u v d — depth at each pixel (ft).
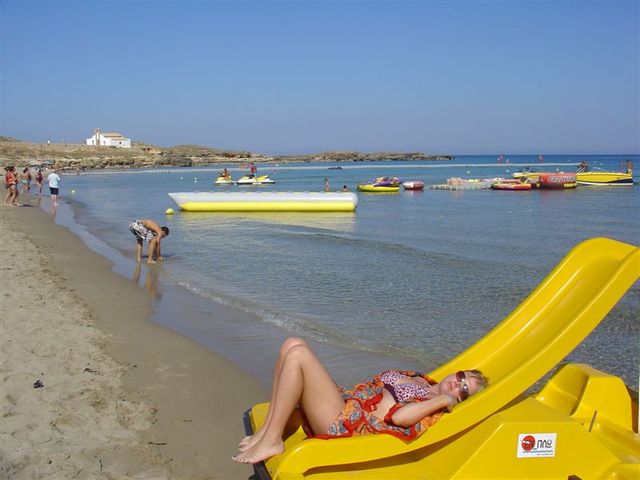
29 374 20.85
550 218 80.79
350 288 37.35
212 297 35.19
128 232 70.03
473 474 12.75
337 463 12.55
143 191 157.07
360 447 12.67
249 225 75.82
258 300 34.45
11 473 14.55
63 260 47.19
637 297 34.27
